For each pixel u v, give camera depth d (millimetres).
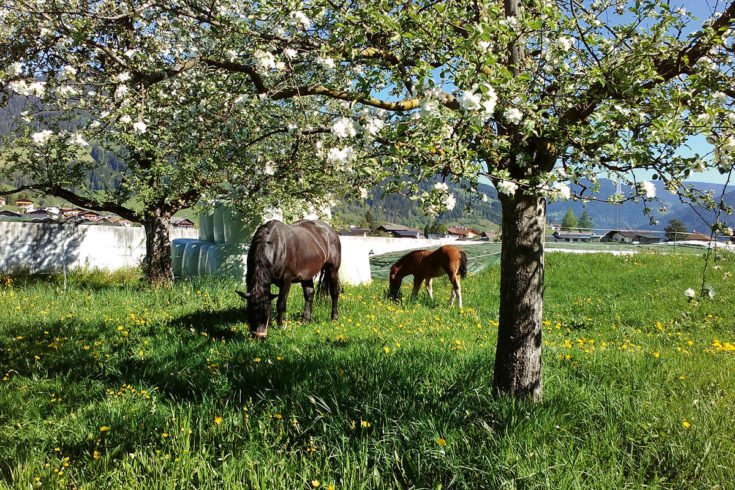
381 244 26094
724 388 4137
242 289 10547
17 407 3861
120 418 3508
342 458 2748
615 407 3525
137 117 5473
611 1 4062
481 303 10648
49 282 12797
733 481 2604
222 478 2588
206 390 4070
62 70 5512
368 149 3115
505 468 2611
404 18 3107
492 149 2951
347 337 6207
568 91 3088
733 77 2902
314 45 4094
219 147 5980
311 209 10547
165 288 10758
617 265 14375
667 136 2555
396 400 3475
